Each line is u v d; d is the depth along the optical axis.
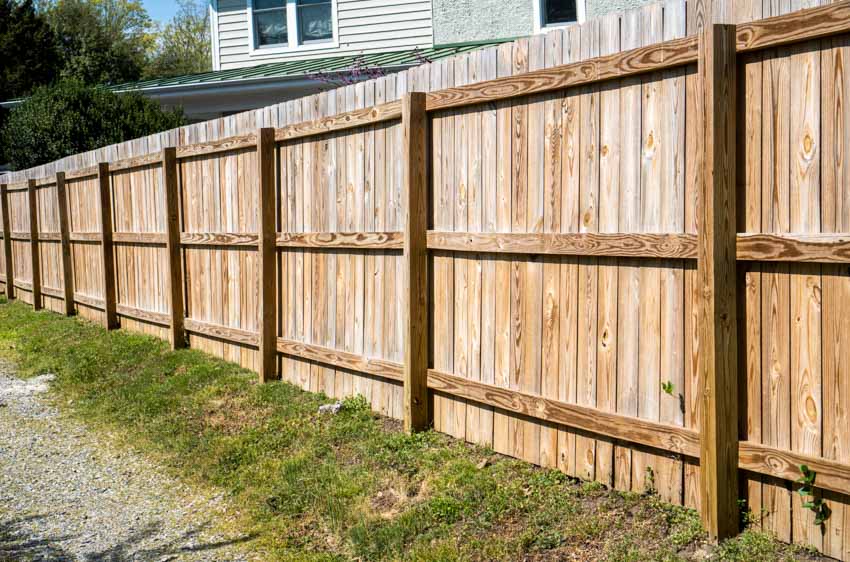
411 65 10.97
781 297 3.54
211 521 4.91
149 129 14.79
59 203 11.83
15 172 14.17
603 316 4.33
